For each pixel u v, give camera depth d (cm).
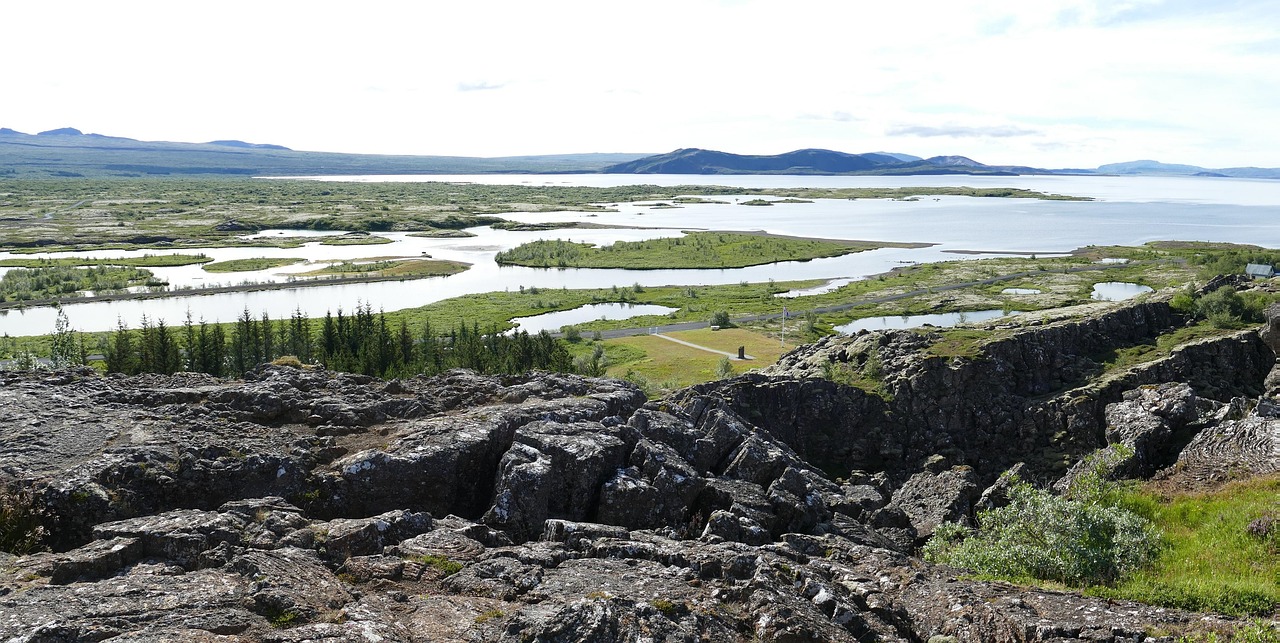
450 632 1973
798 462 4778
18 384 4241
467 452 3484
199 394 4091
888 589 2561
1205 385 7950
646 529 3275
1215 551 2980
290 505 2930
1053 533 2923
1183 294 10425
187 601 2039
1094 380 8062
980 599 2342
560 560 2595
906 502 4853
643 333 16712
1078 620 2211
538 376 5009
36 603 1997
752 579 2352
